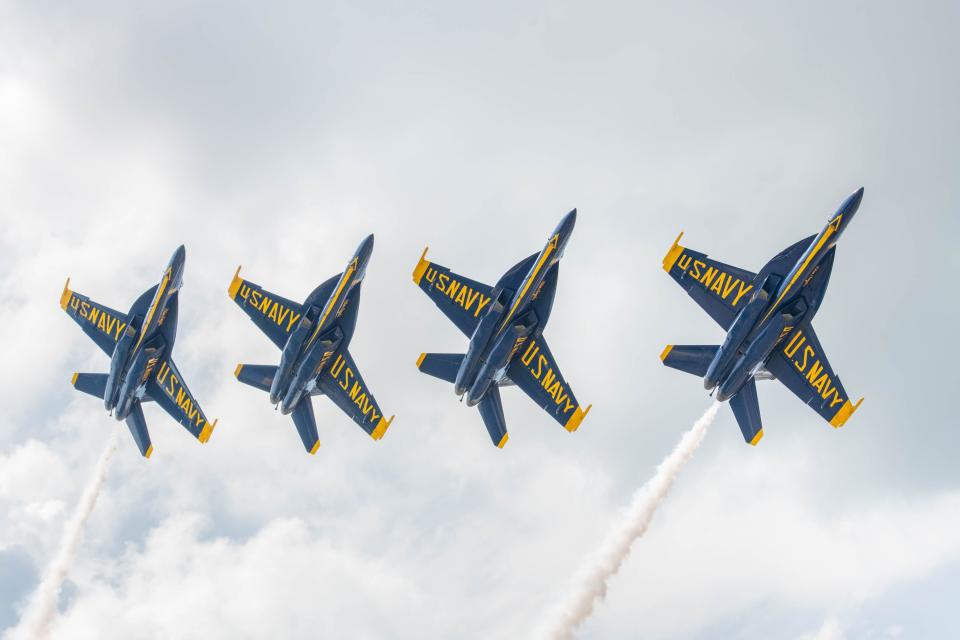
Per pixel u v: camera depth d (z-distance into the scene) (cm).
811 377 11244
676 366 11781
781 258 11006
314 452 12800
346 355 12794
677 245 11800
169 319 13475
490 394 12269
